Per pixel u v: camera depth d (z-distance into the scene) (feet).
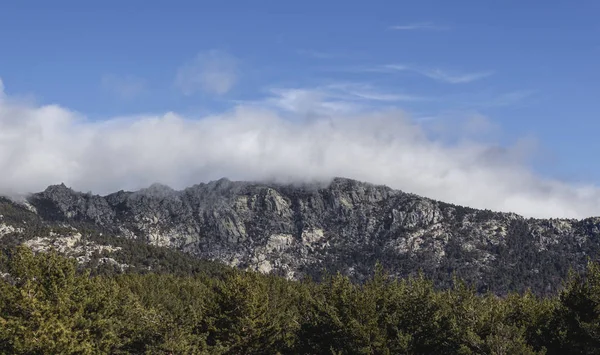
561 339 143.54
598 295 141.18
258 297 199.52
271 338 191.52
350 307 159.12
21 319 126.72
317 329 170.30
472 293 176.04
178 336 152.46
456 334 149.59
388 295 170.40
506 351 133.59
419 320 158.71
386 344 151.94
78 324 137.69
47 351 118.73
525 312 176.65
